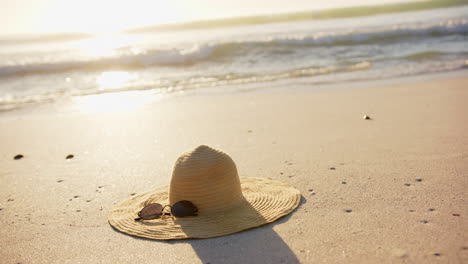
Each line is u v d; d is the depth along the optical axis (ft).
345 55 14.90
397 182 4.42
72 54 18.38
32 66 14.74
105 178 5.15
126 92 10.91
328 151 5.49
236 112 8.03
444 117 6.66
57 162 5.83
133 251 3.57
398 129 6.21
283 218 3.86
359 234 3.55
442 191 4.15
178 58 15.49
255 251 3.43
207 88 10.84
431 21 24.35
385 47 16.20
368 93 9.00
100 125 7.68
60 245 3.76
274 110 7.98
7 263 3.56
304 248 3.43
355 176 4.65
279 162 5.23
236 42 16.94
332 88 9.82
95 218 4.17
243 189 4.40
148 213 3.99
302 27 25.95
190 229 3.74
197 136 6.57
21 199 4.73
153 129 7.13
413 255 3.24
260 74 12.34
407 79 10.29
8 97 10.94
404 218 3.73
